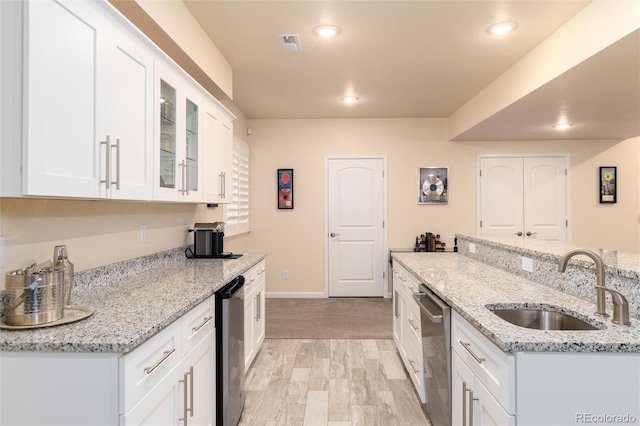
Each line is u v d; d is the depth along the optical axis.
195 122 2.59
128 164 1.69
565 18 2.63
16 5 1.16
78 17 1.37
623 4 2.14
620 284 1.60
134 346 1.22
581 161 5.54
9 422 1.21
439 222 5.57
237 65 3.47
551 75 2.88
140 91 1.80
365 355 3.43
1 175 1.16
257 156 5.58
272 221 5.61
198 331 1.82
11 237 1.52
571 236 5.52
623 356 1.24
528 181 5.55
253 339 3.08
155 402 1.40
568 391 1.24
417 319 2.55
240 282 2.41
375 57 3.31
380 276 5.60
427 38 2.94
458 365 1.77
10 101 1.16
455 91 4.29
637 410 1.24
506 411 1.27
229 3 2.43
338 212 5.60
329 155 5.57
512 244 2.64
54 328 1.32
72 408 1.20
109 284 2.11
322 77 3.81
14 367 1.21
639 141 5.52
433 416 2.14
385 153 5.57
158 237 2.77
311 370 3.11
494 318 1.51
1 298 1.44
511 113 3.92
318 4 2.45
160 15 2.09
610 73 2.74
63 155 1.30
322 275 5.61
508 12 2.55
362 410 2.50
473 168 5.55
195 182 2.60
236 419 2.29
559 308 1.71
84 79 1.40
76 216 1.89
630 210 5.55
